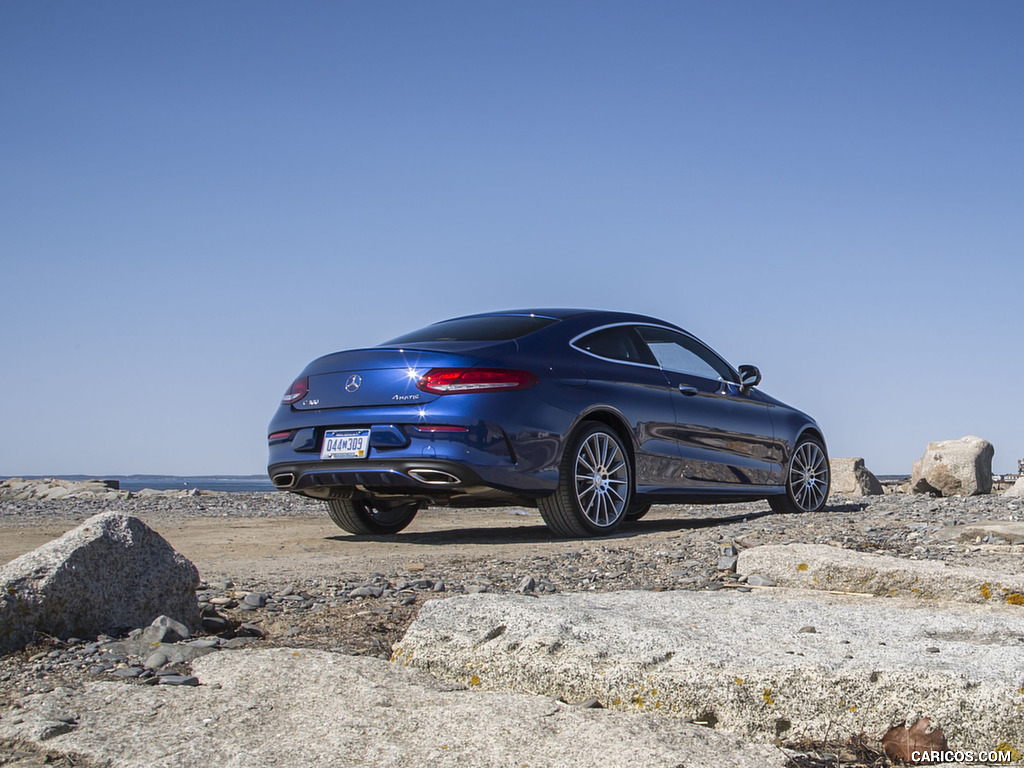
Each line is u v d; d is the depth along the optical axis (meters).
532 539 5.92
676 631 2.58
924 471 12.38
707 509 8.86
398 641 3.00
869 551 4.84
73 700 2.31
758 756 1.94
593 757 1.87
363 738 2.01
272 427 5.75
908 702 2.09
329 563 4.75
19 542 6.17
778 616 2.85
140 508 10.06
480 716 2.11
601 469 5.78
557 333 5.82
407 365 5.29
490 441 5.16
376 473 5.23
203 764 1.92
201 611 3.37
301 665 2.57
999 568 4.32
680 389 6.45
